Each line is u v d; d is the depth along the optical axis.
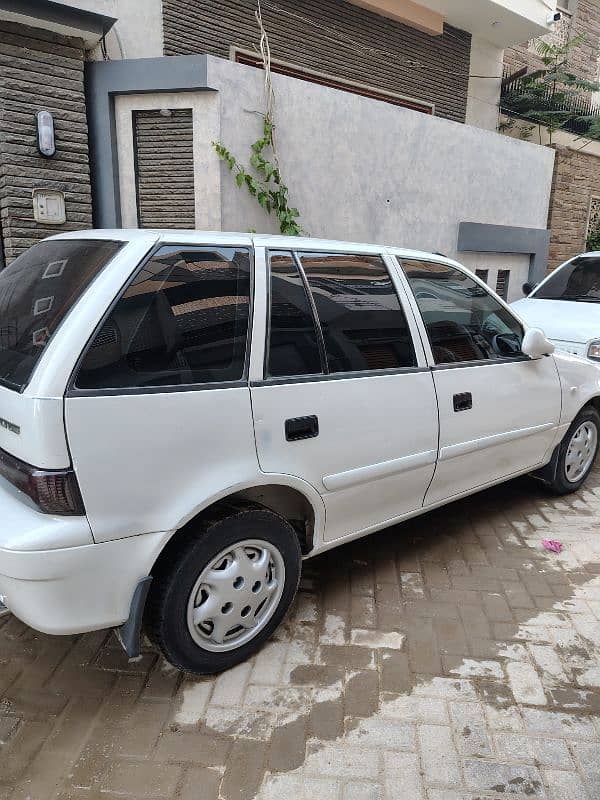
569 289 6.41
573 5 11.99
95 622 2.08
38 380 1.92
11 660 2.59
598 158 10.80
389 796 1.96
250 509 2.41
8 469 2.01
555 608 3.02
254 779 2.02
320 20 7.78
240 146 6.09
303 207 6.79
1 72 5.16
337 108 6.84
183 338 2.22
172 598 2.23
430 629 2.83
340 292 2.78
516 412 3.56
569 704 2.38
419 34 8.98
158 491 2.12
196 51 6.74
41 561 1.92
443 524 3.93
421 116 7.74
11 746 2.14
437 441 3.10
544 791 1.99
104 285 2.07
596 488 4.61
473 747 2.16
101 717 2.28
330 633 2.79
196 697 2.38
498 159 8.91
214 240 2.41
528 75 10.90
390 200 7.66
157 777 2.02
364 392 2.74
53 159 5.56
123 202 6.16
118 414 2.01
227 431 2.28
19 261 2.79
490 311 3.58
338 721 2.27
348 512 2.84
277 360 2.48
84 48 5.73
